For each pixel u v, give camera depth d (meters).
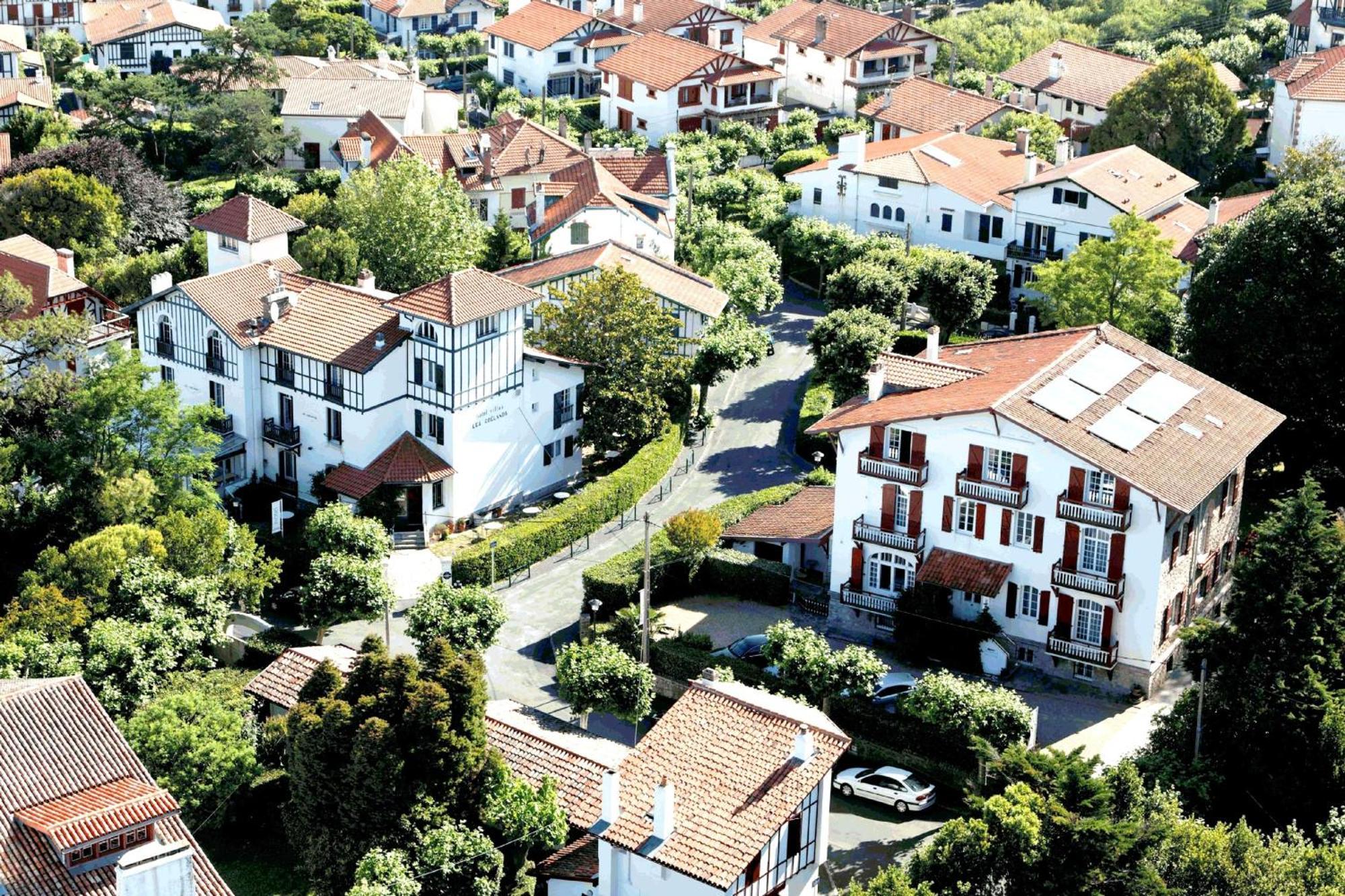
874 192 155.62
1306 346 108.69
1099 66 185.75
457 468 113.31
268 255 131.12
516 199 159.50
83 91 191.38
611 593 101.31
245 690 89.06
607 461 125.56
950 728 85.94
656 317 121.75
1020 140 159.38
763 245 146.50
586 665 89.62
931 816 85.50
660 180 157.12
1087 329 102.25
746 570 103.75
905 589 97.56
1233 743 83.62
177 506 107.19
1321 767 81.19
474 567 107.12
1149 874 69.00
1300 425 110.81
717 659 94.62
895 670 95.56
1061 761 73.75
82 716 71.44
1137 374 99.00
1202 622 85.62
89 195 153.88
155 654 91.56
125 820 66.56
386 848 75.31
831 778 82.25
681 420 126.69
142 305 121.19
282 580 109.44
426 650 78.81
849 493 98.12
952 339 139.38
